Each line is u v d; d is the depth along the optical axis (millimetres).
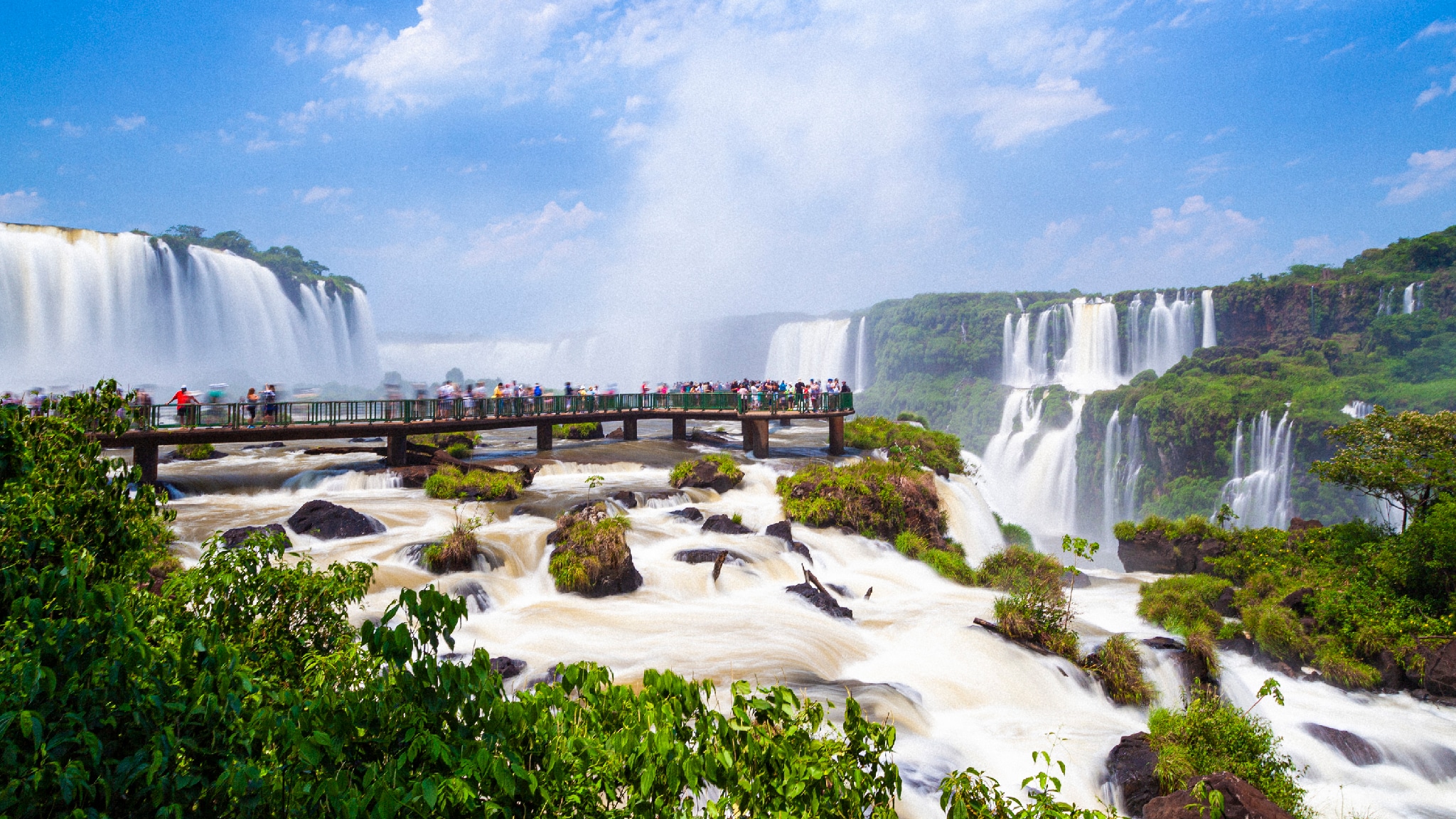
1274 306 113250
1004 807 6809
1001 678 18156
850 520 29531
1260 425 79875
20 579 5277
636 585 21562
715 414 42875
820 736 12242
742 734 5531
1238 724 15148
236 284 75188
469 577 20594
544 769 4812
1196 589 26578
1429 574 23953
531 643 17422
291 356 82688
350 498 29297
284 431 29875
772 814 5121
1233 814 11727
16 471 6551
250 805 4297
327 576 8906
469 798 4227
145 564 7973
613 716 5609
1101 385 113188
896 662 18734
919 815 12047
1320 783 16609
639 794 4926
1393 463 28156
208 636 5426
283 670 7621
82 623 4535
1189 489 82688
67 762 4062
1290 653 22109
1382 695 20656
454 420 35781
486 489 30031
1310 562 28688
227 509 26500
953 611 22406
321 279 94438
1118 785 14195
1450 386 83500
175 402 28672
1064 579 30562
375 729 4707
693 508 28703
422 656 4930
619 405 46969
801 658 17422
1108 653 18938
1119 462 93375
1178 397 88312
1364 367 95688
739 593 22234
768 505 31906
